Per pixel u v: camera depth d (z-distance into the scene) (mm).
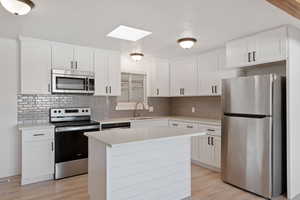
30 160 2982
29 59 3178
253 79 2650
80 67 3645
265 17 2305
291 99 2529
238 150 2824
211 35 2953
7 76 3275
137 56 3979
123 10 2141
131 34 2980
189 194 2598
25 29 2740
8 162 3293
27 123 3432
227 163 2996
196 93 4121
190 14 2240
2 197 2586
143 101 5020
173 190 2461
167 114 5332
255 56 2850
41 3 1970
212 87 3779
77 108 3912
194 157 3910
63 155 3217
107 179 1974
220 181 3113
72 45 3553
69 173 3268
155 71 4914
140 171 2201
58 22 2479
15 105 3348
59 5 2018
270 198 2508
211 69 3811
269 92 2496
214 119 4082
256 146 2613
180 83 4473
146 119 4258
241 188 2818
